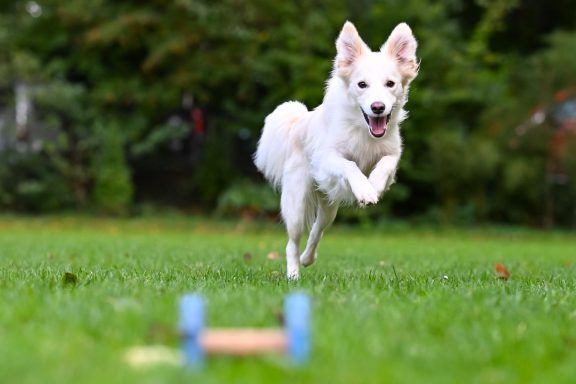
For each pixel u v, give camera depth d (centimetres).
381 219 1938
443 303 414
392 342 316
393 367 279
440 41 1914
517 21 2320
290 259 639
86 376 264
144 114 2033
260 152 680
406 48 611
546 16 2362
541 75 1906
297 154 645
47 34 2027
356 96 593
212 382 256
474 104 1995
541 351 311
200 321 274
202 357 276
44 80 1934
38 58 1994
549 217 1975
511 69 2048
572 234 1870
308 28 1916
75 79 2131
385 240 1557
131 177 2105
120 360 285
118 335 320
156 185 2131
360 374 270
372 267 754
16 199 1948
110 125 1955
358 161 612
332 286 502
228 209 1950
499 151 1906
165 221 1886
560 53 1900
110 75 2034
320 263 841
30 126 1994
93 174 1973
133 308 371
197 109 2089
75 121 1992
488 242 1573
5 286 474
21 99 1969
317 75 1886
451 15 2283
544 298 462
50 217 1888
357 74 593
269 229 1791
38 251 980
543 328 354
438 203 2008
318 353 296
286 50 1939
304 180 637
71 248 1052
